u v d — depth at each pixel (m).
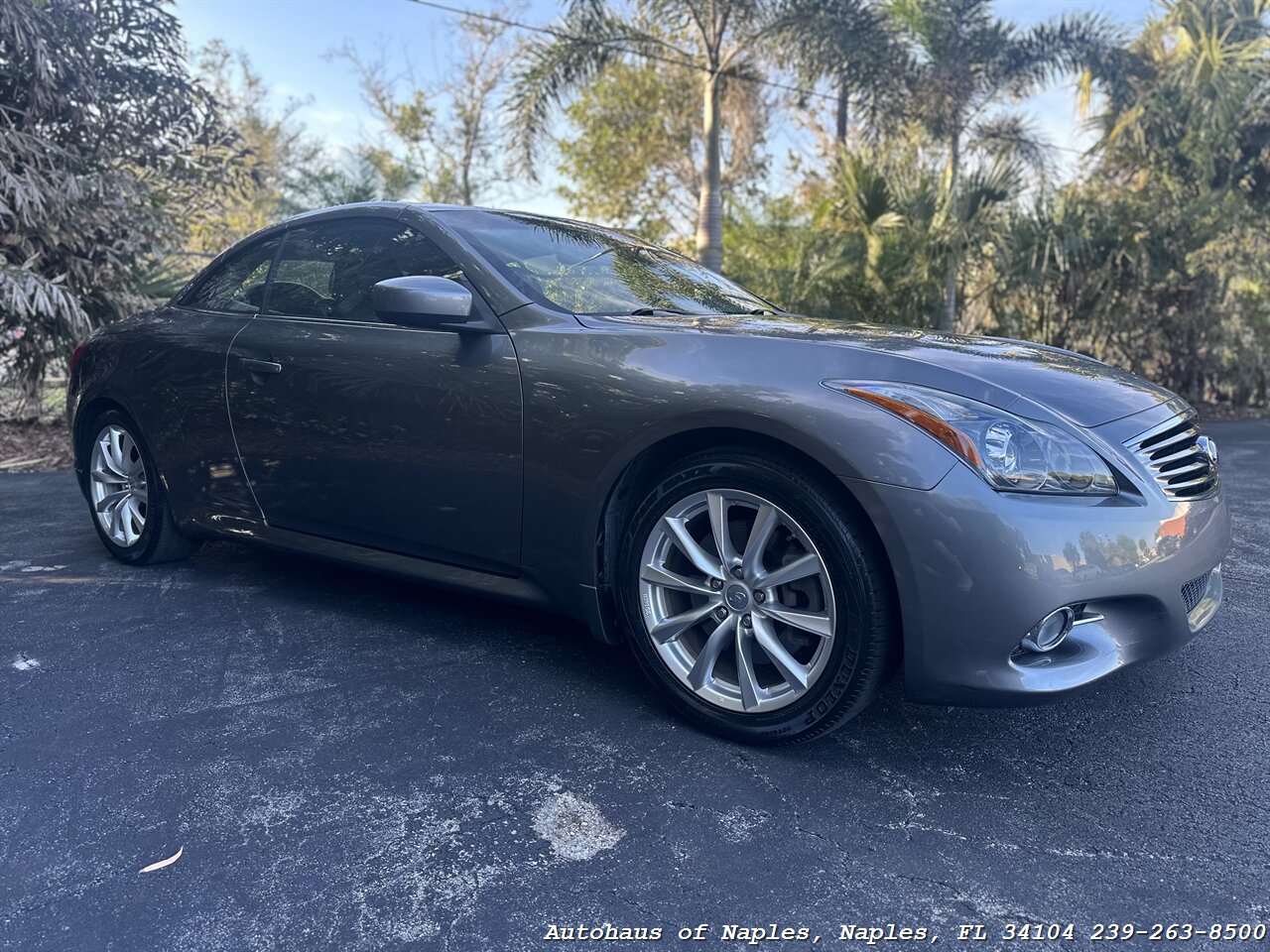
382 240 3.03
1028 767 2.22
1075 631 2.05
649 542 2.37
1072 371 2.35
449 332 2.71
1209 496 2.30
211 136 8.19
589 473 2.39
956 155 12.09
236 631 3.08
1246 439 8.98
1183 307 11.68
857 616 2.05
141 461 3.72
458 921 1.64
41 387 8.14
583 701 2.55
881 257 10.27
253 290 3.38
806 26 10.56
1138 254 11.08
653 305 2.90
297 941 1.59
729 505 2.24
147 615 3.24
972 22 11.95
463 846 1.87
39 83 6.91
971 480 1.95
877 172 10.46
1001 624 1.94
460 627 3.12
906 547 1.97
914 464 1.96
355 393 2.85
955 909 1.69
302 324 3.10
